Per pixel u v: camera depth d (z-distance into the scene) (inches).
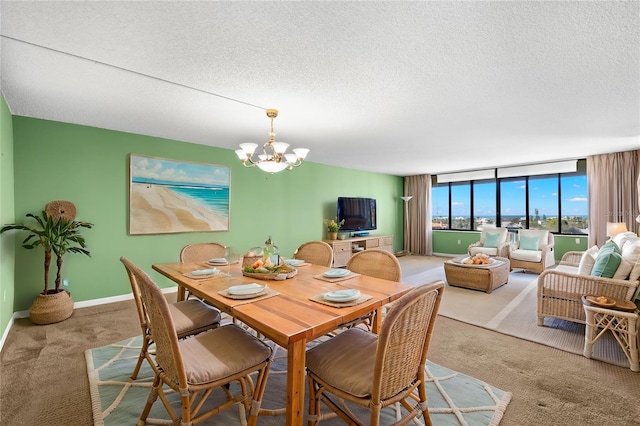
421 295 46.6
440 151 195.0
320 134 152.7
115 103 109.3
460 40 69.2
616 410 68.4
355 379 51.8
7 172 110.4
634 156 193.6
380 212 303.1
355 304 62.1
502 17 60.9
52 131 131.0
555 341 104.4
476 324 120.4
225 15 60.2
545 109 115.5
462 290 172.2
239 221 194.2
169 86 94.2
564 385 78.2
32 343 101.2
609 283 100.9
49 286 130.4
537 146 180.5
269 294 68.4
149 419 64.5
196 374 52.9
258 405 58.6
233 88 95.7
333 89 96.6
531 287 178.9
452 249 299.4
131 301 147.6
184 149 169.8
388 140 165.2
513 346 101.2
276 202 214.5
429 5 57.3
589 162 209.8
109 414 66.3
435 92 99.3
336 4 56.9
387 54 75.5
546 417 66.3
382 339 45.2
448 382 79.6
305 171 232.8
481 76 87.5
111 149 145.8
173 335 49.3
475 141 167.5
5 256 106.5
